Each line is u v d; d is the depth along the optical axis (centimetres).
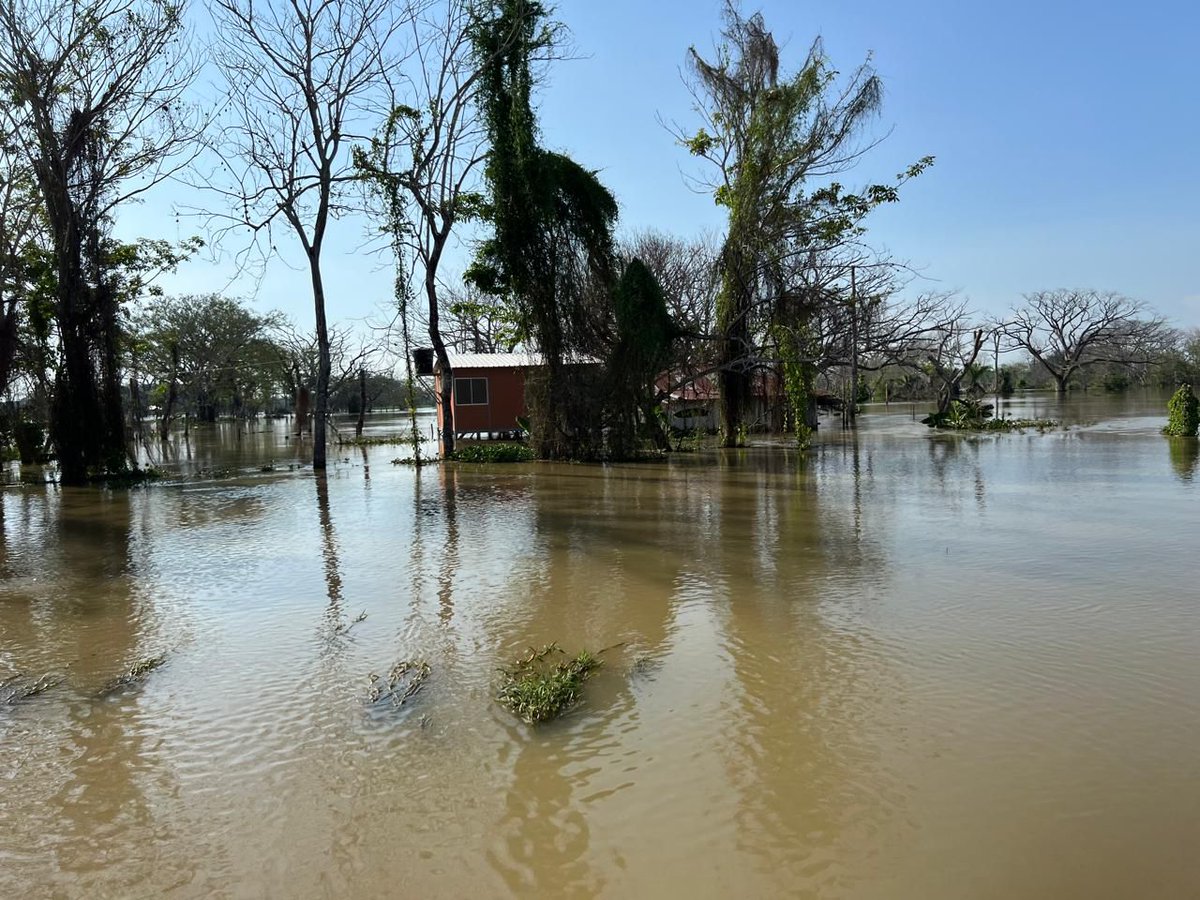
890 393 6956
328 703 511
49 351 2025
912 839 344
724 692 509
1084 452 2005
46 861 350
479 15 2072
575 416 2152
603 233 2217
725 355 2408
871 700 488
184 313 5731
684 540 996
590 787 397
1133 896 304
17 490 1791
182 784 414
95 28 1891
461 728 469
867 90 2308
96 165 1952
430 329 2305
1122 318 7075
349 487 1688
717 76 2344
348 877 332
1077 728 442
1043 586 732
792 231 2341
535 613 694
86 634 670
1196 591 704
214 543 1066
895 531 1014
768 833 353
